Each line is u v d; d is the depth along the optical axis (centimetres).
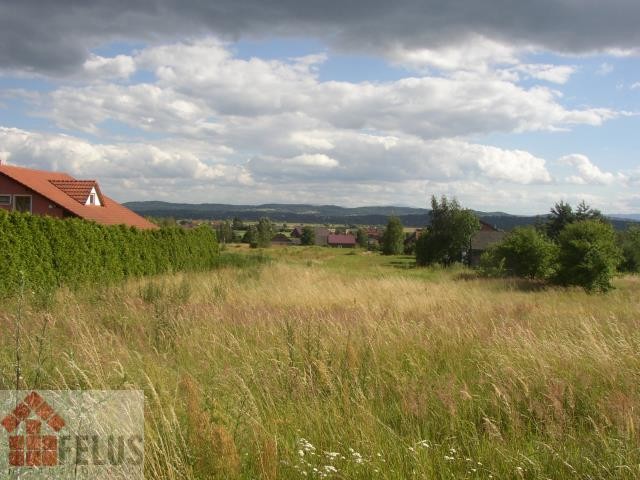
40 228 1764
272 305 1443
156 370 585
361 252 9750
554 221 6128
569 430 507
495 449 459
